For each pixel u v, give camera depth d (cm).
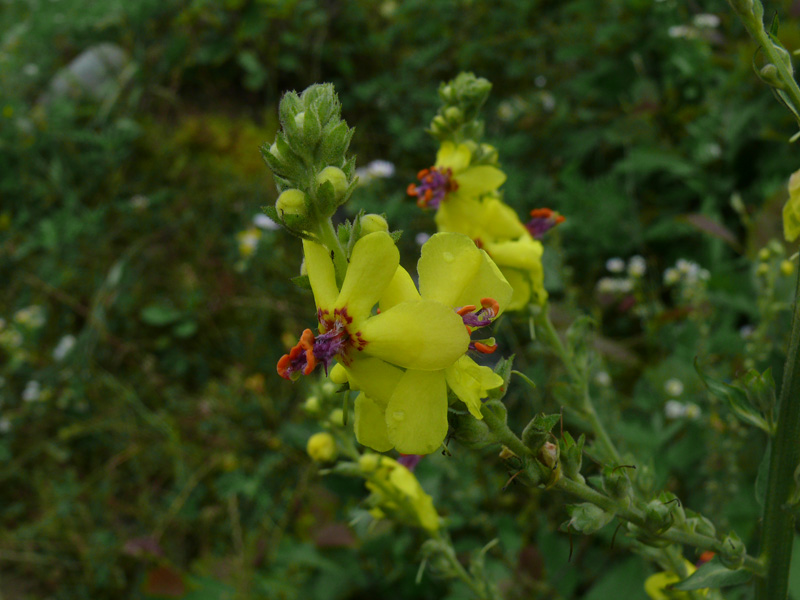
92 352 41
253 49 58
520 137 45
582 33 50
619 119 45
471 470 29
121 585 33
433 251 11
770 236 31
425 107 52
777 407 14
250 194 49
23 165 50
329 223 10
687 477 28
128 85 58
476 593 18
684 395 30
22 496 38
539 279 17
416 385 10
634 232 40
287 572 30
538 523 29
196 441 37
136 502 37
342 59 56
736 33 45
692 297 32
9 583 35
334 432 18
